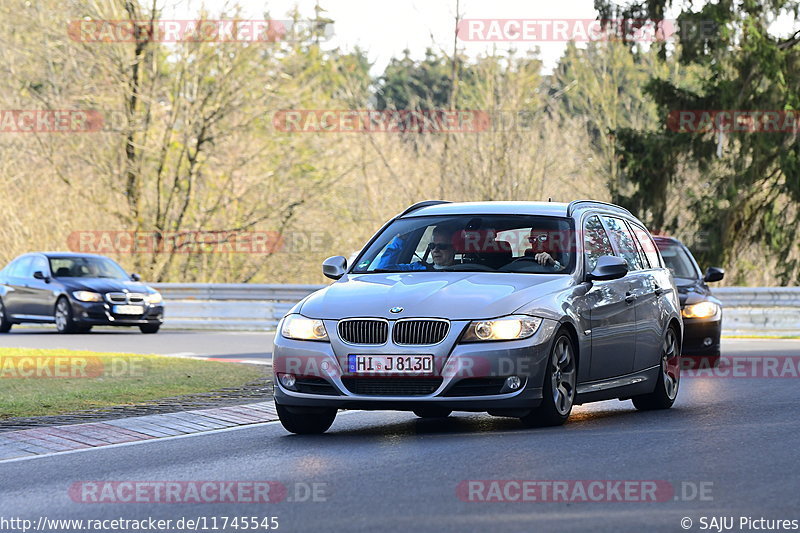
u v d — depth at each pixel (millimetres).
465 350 32156
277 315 95875
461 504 22906
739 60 120188
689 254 61844
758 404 40875
